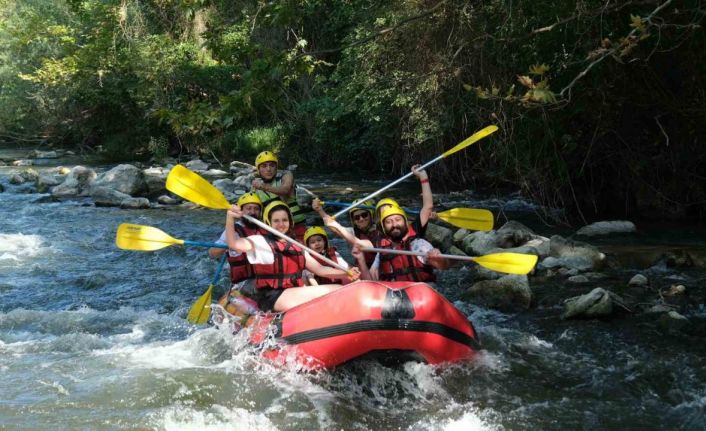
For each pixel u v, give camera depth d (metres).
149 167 20.58
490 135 11.50
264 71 8.32
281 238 5.44
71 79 23.38
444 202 13.14
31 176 16.83
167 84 22.86
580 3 8.14
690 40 8.66
